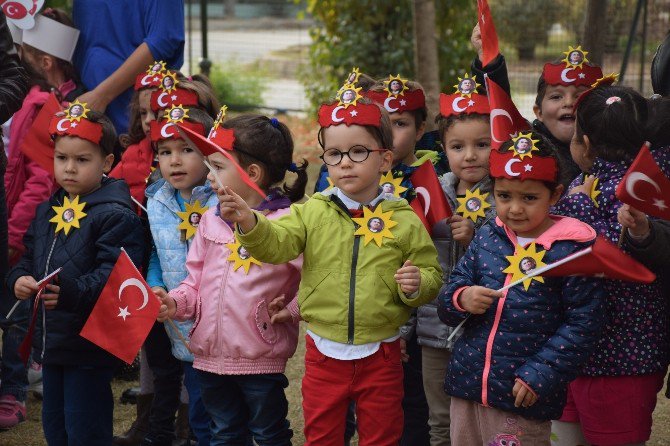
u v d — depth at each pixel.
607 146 4.18
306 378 4.28
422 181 4.64
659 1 12.38
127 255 4.40
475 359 3.97
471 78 4.66
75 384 4.67
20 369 5.86
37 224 4.86
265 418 4.53
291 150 4.79
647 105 4.19
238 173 4.59
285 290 4.52
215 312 4.50
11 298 5.70
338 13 13.72
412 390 4.89
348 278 4.13
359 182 4.12
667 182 3.54
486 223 4.20
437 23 13.06
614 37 12.41
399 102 4.86
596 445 4.24
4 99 5.03
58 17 6.63
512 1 13.18
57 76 6.73
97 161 4.75
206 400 4.63
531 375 3.79
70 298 4.45
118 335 4.38
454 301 3.99
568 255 3.86
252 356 4.44
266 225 4.01
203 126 4.98
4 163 5.29
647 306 4.13
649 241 3.85
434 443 4.71
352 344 4.13
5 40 5.09
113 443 5.45
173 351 4.90
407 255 4.18
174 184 4.97
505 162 3.87
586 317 3.80
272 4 22.17
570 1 13.05
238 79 17.08
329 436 4.24
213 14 23.28
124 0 6.70
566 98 5.03
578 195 4.25
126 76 6.57
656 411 6.04
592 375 4.16
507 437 3.95
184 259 4.91
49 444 4.83
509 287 3.90
